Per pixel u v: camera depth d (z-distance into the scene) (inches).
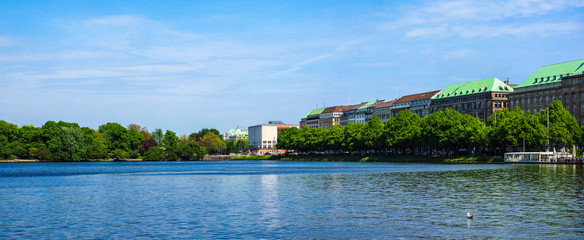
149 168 7568.9
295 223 2066.9
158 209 2463.1
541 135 6766.7
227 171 6225.4
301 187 3526.1
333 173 5270.7
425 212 2309.3
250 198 2878.9
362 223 2057.1
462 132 7652.6
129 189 3528.5
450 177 4315.9
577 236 1804.9
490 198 2773.1
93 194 3193.9
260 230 1937.7
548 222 2047.2
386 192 3122.5
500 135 7062.0
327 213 2303.2
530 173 4707.2
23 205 2655.0
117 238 1820.9
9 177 5108.3
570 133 7057.1
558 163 6678.2
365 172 5364.2
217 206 2551.7
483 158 7440.9
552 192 3021.7
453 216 2198.6
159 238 1815.9
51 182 4298.7
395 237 1809.8
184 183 4030.5
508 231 1888.5
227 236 1843.0
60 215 2305.6
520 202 2603.3
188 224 2060.8
